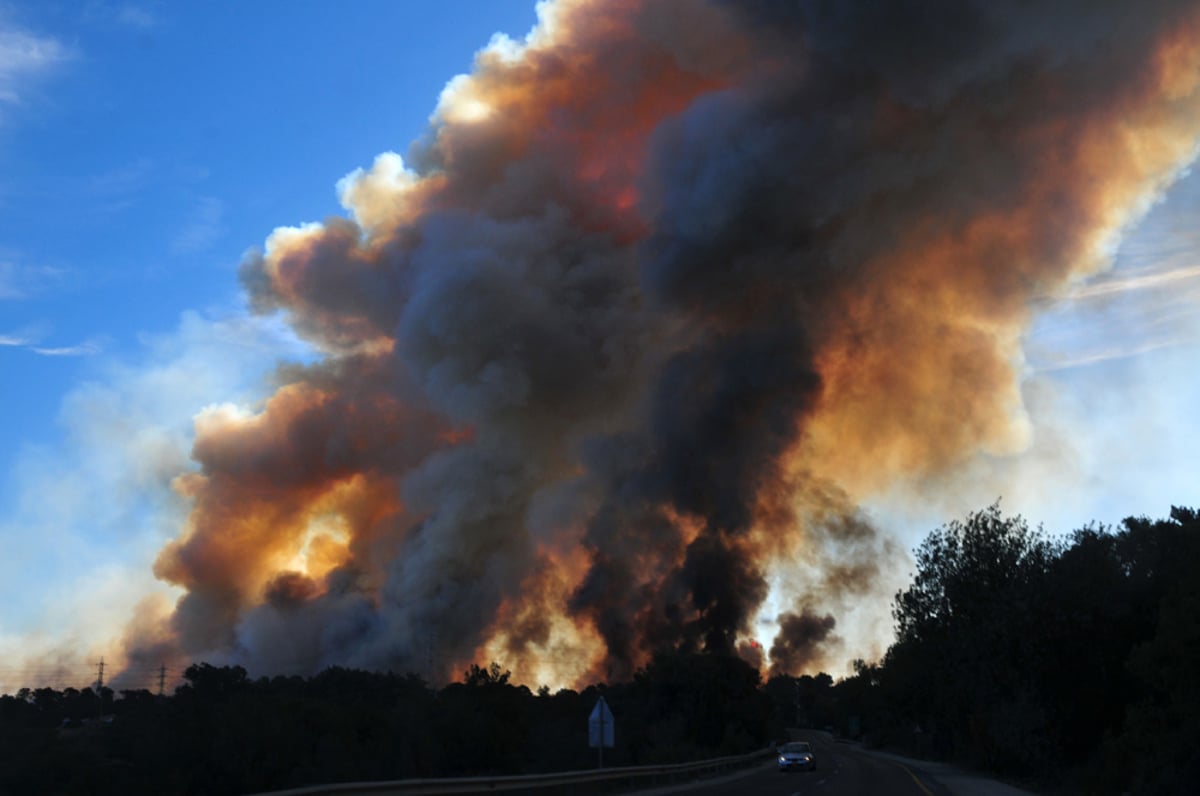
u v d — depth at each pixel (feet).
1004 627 137.18
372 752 132.87
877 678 297.53
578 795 95.61
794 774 148.66
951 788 111.65
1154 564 132.05
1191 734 84.07
